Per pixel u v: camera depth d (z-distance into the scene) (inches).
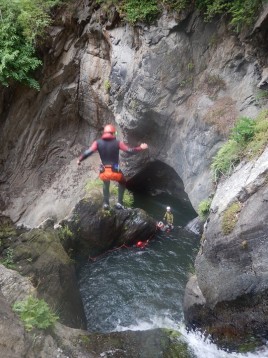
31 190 559.2
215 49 401.1
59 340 234.7
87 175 541.3
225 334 284.0
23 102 559.5
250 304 264.4
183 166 434.6
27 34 508.4
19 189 562.3
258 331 269.7
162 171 504.1
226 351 285.0
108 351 242.1
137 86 434.0
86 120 564.7
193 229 452.1
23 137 567.5
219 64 397.4
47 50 533.6
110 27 464.1
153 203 526.9
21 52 514.9
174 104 424.8
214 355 278.8
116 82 462.0
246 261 263.0
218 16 390.6
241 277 264.7
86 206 415.8
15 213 545.6
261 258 255.3
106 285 394.6
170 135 442.3
